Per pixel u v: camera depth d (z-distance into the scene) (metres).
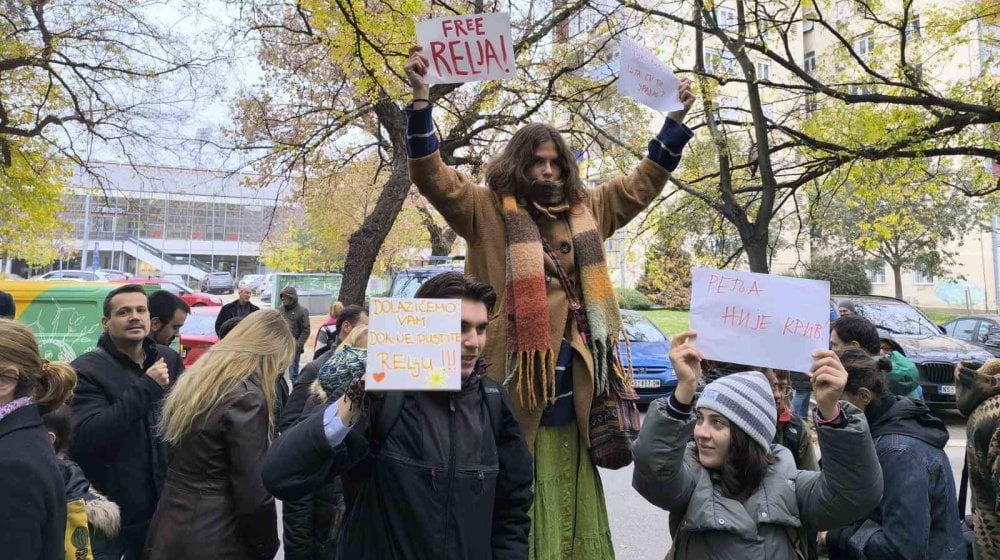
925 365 9.62
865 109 8.95
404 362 1.80
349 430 1.85
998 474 2.52
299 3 5.62
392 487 1.90
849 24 9.77
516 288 2.34
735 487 2.29
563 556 2.36
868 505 2.11
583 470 2.44
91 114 13.42
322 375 2.00
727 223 11.60
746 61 8.43
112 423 3.20
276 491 1.85
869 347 4.13
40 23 12.14
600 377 2.39
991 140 9.09
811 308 2.16
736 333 2.18
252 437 2.76
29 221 14.48
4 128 12.65
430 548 1.86
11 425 1.95
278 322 3.07
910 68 8.36
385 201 10.27
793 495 2.30
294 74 11.69
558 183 2.49
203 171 14.56
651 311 22.55
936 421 2.78
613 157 10.63
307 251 35.06
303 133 12.77
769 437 2.32
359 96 10.16
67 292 7.84
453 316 1.85
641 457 2.23
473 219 2.55
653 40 9.32
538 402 2.33
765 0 9.03
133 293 3.61
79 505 2.30
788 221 19.81
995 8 8.38
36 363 2.04
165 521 2.76
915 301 34.72
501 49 2.51
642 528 5.66
